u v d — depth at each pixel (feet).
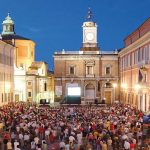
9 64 285.84
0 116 174.19
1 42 255.09
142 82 219.61
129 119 160.76
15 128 142.41
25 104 277.23
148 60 211.00
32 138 127.65
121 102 311.88
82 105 310.65
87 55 337.11
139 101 236.22
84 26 353.10
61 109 223.71
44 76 352.69
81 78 338.13
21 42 352.69
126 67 293.43
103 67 338.54
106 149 112.47
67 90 338.13
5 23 366.84
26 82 324.19
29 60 356.79
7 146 115.24
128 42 301.43
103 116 176.76
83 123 145.48
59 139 141.08
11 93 291.79
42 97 350.64
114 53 336.49
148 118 146.51
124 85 303.89
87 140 123.85
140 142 115.55
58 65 339.36
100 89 338.54
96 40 353.10
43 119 159.63
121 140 118.32
